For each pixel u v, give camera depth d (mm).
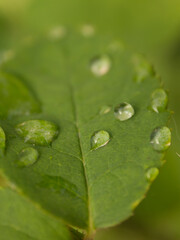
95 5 192
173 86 187
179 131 170
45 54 156
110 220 121
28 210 127
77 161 128
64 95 145
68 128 135
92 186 124
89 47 156
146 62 146
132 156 126
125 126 131
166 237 164
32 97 144
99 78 148
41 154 127
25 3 194
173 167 167
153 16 190
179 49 190
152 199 165
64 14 192
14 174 122
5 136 129
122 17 191
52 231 125
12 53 156
